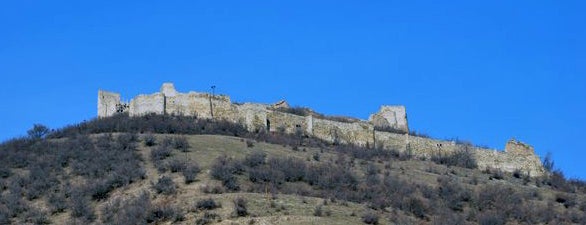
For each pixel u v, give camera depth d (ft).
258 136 395.34
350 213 295.89
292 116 417.69
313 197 311.06
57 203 303.27
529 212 329.52
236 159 342.03
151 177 321.11
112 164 334.03
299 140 400.47
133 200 299.79
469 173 397.19
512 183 389.80
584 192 394.32
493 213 323.16
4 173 334.44
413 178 362.53
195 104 410.31
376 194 326.03
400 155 409.49
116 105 424.46
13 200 307.99
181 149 353.51
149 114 404.77
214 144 364.99
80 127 394.73
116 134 374.63
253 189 315.17
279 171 333.21
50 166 338.95
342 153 389.60
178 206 290.56
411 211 313.73
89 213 295.69
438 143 431.43
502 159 430.61
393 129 447.42
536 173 428.97
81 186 316.19
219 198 295.89
